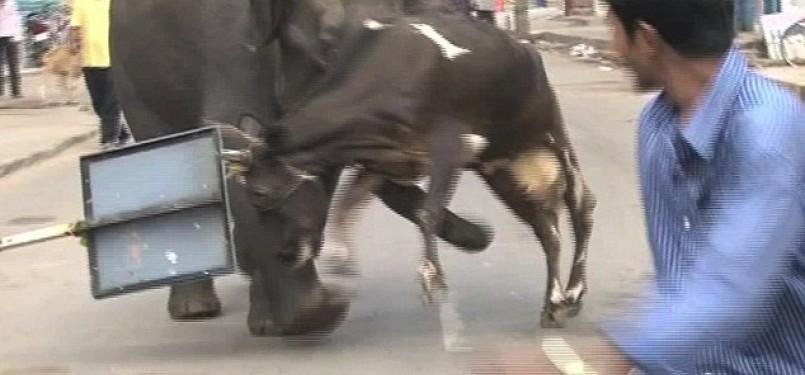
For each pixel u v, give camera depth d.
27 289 8.38
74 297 8.08
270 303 6.46
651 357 2.43
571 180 6.68
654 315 2.46
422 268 5.79
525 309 7.23
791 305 2.50
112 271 5.89
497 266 8.46
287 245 5.91
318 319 6.37
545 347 2.88
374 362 6.22
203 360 6.38
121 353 6.61
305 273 6.26
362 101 5.75
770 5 24.02
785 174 2.38
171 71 6.71
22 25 27.25
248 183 5.79
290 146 5.71
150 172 5.78
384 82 5.77
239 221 6.09
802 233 2.42
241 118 6.18
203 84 6.44
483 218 10.05
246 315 7.32
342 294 6.71
